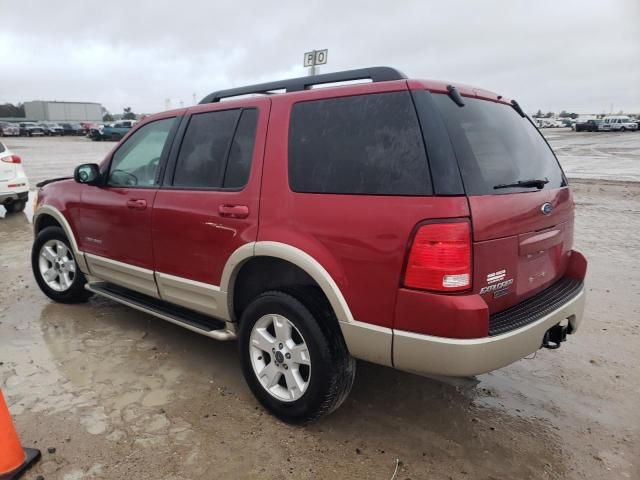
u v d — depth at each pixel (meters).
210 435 2.90
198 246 3.33
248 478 2.58
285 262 3.02
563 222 3.11
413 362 2.48
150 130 3.93
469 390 3.46
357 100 2.73
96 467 2.63
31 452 2.65
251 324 3.10
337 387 2.79
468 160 2.45
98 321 4.53
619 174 16.55
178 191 3.49
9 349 3.94
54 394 3.30
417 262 2.37
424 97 2.51
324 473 2.62
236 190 3.13
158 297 3.79
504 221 2.50
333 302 2.68
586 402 3.33
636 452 2.83
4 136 51.59
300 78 3.30
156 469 2.62
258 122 3.12
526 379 3.62
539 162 3.08
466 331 2.33
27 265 6.28
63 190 4.54
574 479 2.62
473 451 2.83
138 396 3.30
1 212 10.20
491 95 3.04
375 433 2.97
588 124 59.53
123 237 3.93
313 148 2.83
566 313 2.89
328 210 2.68
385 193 2.50
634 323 4.55
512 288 2.66
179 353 3.93
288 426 3.01
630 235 7.94
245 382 3.51
